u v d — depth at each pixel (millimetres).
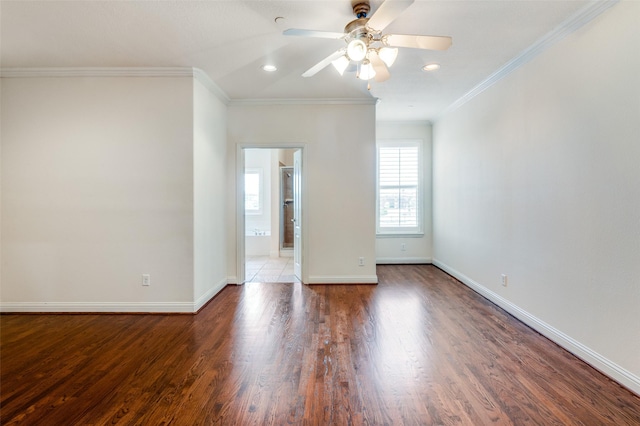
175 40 2811
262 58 3182
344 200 4605
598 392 2045
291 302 3854
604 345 2248
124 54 3074
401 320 3270
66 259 3469
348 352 2600
